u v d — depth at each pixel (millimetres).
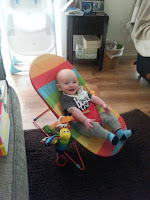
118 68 2557
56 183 1154
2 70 1224
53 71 1250
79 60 2650
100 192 1117
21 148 882
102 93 2037
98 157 1333
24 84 2154
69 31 2139
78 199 1076
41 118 1661
